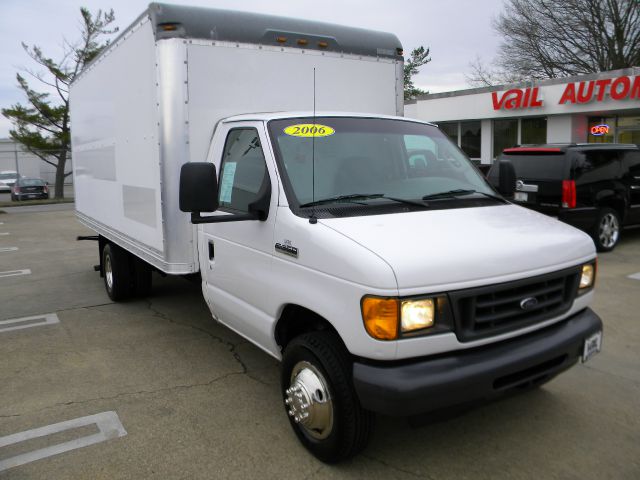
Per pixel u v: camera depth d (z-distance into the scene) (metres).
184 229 4.71
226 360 5.12
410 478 3.24
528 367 3.08
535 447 3.54
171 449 3.59
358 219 3.34
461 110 22.91
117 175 6.21
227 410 4.12
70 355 5.34
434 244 3.00
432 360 2.90
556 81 19.69
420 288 2.81
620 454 3.45
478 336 2.96
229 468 3.37
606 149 9.70
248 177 4.01
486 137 22.91
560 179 9.20
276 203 3.61
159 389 4.51
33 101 29.16
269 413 4.06
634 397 4.21
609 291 7.09
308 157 3.82
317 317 3.42
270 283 3.65
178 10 4.53
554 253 3.28
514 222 3.54
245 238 3.94
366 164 3.94
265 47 4.90
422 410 2.80
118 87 5.87
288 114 4.12
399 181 3.94
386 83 5.66
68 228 16.48
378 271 2.80
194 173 3.43
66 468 3.40
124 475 3.31
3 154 42.44
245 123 4.21
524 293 3.14
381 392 2.80
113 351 5.42
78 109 8.29
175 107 4.54
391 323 2.78
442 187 4.02
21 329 6.21
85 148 7.92
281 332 3.80
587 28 28.75
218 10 4.72
